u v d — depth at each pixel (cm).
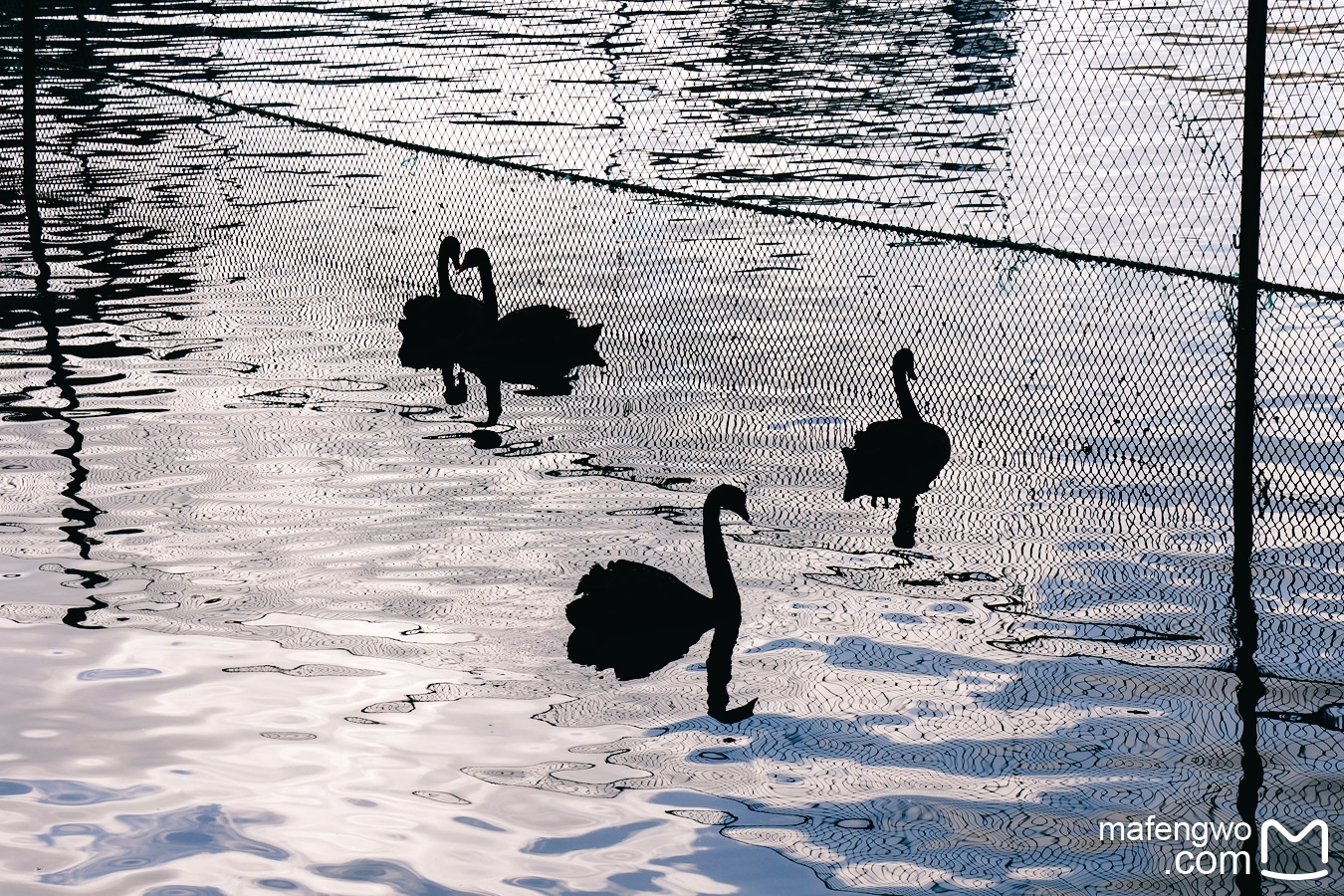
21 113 2795
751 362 1599
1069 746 848
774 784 809
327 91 2995
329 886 706
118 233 2166
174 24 3681
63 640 982
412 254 2048
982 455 1337
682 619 1017
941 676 941
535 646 986
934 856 734
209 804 782
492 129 2669
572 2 3903
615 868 723
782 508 1233
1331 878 711
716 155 2456
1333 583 1066
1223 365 1521
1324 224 1981
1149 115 2530
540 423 1442
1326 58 2797
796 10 3622
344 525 1188
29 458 1327
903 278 1862
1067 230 2008
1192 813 773
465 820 768
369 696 911
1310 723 870
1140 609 1036
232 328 1756
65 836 751
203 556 1125
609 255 2012
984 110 2686
